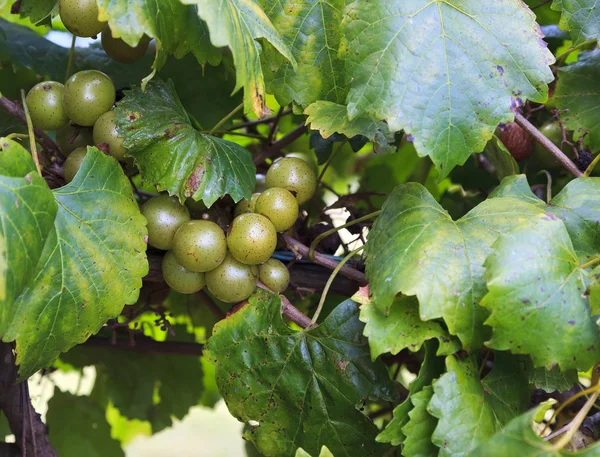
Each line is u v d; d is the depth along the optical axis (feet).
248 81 0.86
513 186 1.03
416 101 0.91
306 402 1.00
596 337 0.82
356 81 0.92
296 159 1.08
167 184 0.98
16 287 0.78
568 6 1.04
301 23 1.05
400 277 0.87
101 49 1.40
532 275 0.80
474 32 0.93
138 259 0.95
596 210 0.95
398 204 0.96
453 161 0.91
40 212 0.83
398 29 0.92
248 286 1.01
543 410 0.85
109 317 0.93
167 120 1.02
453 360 0.87
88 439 1.62
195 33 0.98
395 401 0.98
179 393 1.63
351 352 0.98
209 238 0.97
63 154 1.11
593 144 1.19
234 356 1.01
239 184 1.02
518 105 0.92
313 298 1.43
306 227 1.27
